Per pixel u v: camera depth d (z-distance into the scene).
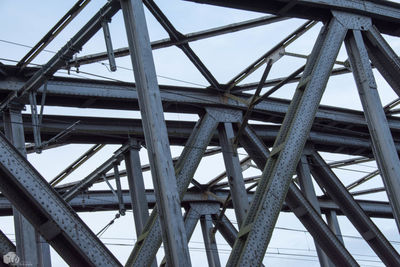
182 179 22.33
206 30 21.69
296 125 18.23
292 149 17.91
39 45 20.73
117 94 22.95
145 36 16.55
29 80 20.30
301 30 22.08
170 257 14.62
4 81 21.28
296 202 23.12
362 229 25.27
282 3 19.72
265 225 16.78
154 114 15.67
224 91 24.72
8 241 15.23
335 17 20.30
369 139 30.12
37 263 19.66
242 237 16.81
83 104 22.84
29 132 23.09
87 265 14.53
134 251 20.47
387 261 24.50
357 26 20.69
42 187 14.34
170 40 21.44
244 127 23.28
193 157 22.98
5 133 21.12
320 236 23.12
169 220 14.79
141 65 16.20
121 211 25.00
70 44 18.88
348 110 28.66
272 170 17.72
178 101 23.62
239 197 23.00
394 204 18.95
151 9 19.88
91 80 22.62
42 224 14.44
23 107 21.38
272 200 17.11
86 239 14.39
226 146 24.11
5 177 14.32
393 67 20.97
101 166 25.42
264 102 26.02
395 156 19.14
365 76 19.97
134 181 24.20
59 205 14.37
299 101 18.91
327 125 28.52
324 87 19.12
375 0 21.17
